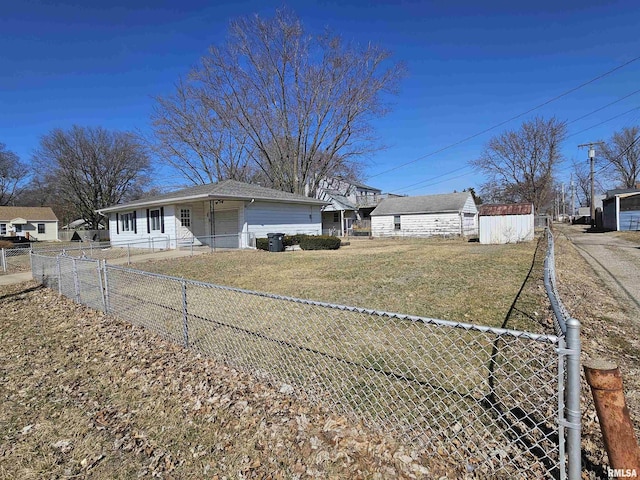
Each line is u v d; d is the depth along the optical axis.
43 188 41.91
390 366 3.22
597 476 1.82
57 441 2.51
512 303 5.14
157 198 17.25
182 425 2.64
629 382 2.80
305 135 26.11
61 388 3.30
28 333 4.99
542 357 3.12
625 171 40.28
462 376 2.95
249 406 2.81
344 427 2.45
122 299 6.29
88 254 15.91
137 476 2.15
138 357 3.96
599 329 4.06
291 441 2.37
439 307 5.08
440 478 1.95
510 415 2.40
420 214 26.75
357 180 29.06
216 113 26.09
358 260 10.82
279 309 5.24
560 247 13.01
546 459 1.99
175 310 5.50
